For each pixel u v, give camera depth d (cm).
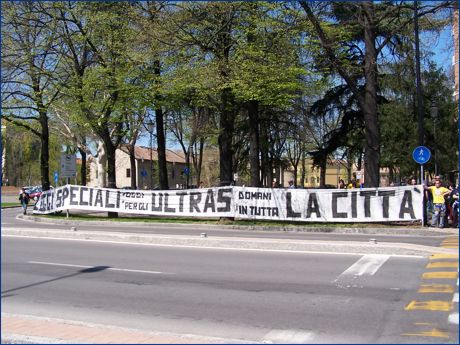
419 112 2125
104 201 2733
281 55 2139
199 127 3856
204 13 2102
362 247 1248
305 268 1068
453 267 1026
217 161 7250
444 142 3741
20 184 7981
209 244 1422
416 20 2075
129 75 2427
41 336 596
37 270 1098
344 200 2180
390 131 3694
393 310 734
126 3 2373
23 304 806
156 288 910
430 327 648
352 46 2911
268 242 1347
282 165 4884
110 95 2567
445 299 784
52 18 2534
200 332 649
